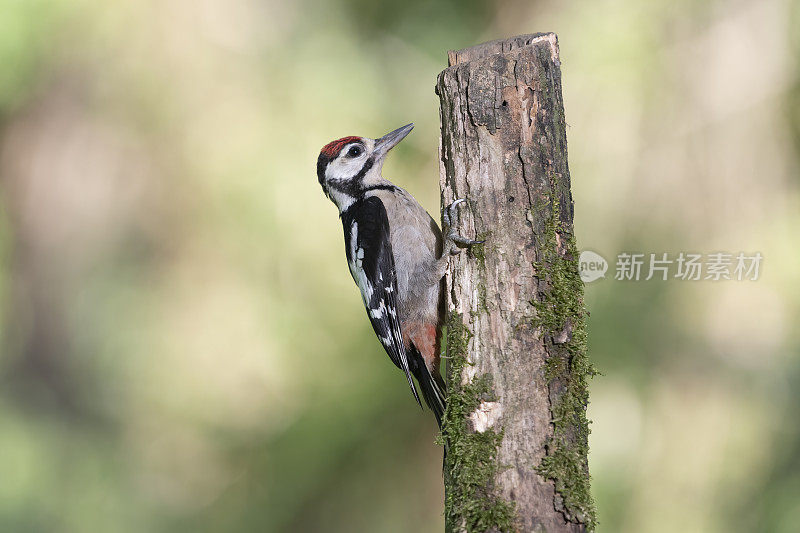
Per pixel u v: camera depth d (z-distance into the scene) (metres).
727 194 11.91
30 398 14.36
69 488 13.36
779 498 11.02
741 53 12.05
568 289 6.04
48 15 13.22
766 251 11.68
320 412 12.21
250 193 12.41
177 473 12.91
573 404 5.88
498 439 5.84
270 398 12.42
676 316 11.57
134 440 13.04
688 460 11.33
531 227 6.12
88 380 13.62
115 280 13.31
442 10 13.48
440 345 7.80
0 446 13.94
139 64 13.23
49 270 14.23
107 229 13.58
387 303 7.92
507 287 6.08
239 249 12.44
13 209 15.24
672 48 12.21
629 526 11.15
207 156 12.78
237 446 12.60
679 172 12.02
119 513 13.03
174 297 12.67
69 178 13.94
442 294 7.77
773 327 11.47
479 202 6.22
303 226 12.24
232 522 12.49
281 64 13.02
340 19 13.28
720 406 11.34
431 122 13.03
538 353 5.95
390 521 12.30
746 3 12.09
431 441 12.33
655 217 11.97
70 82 13.73
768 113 11.97
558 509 5.67
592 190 12.09
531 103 6.23
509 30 13.20
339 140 8.80
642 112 12.16
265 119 12.76
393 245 7.97
